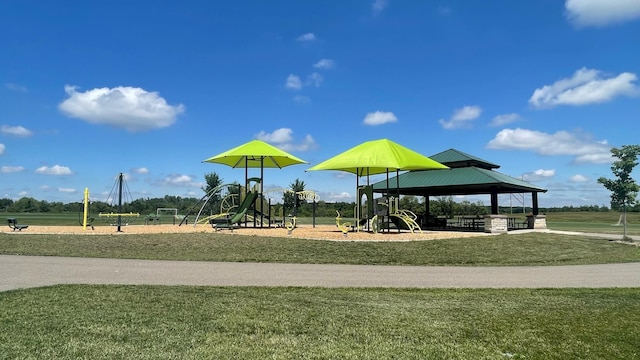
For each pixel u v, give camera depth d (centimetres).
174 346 524
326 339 568
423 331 610
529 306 775
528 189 2491
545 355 527
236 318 654
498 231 2119
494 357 515
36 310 682
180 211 5041
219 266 1232
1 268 1145
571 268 1309
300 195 2838
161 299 774
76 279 1000
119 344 526
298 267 1236
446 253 1484
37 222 3061
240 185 2314
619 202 2297
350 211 4747
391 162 1980
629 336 600
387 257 1404
